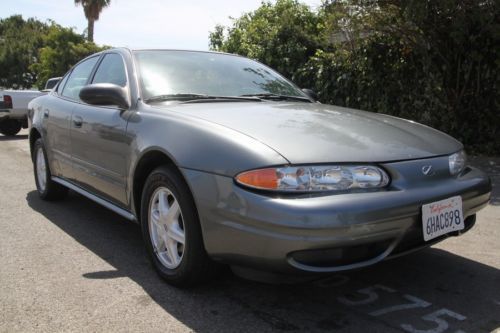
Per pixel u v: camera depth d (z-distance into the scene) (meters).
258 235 2.32
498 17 7.47
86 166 3.88
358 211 2.29
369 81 9.41
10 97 11.94
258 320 2.55
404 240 2.52
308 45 11.60
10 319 2.55
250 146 2.46
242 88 3.74
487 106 8.24
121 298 2.79
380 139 2.75
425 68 8.40
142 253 3.55
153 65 3.67
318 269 2.33
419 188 2.56
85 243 3.75
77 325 2.49
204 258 2.73
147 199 3.07
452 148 2.99
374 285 2.98
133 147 3.13
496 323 2.51
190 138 2.72
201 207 2.56
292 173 2.32
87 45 31.36
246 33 13.02
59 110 4.43
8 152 9.17
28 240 3.81
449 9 7.20
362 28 8.55
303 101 3.89
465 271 3.20
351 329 2.45
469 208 2.86
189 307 2.69
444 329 2.45
